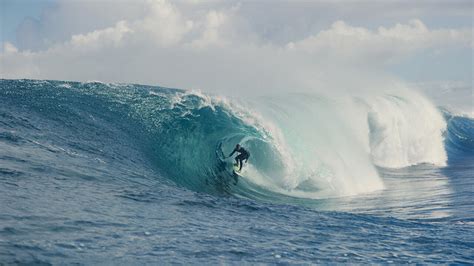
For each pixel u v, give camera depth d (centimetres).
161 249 2352
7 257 1927
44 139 4762
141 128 6191
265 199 5600
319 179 6366
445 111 14425
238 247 2536
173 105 6725
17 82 6700
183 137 6334
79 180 3703
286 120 7312
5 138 4406
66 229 2430
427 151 10050
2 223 2333
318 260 2433
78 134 5319
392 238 3017
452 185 6353
